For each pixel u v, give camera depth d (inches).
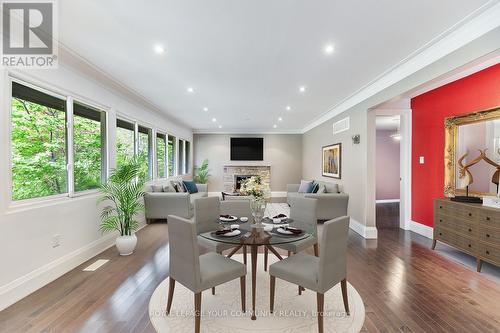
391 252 142.3
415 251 143.9
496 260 107.2
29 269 97.9
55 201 113.7
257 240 86.7
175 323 79.0
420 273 114.7
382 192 337.1
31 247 99.1
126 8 80.0
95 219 140.5
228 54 114.3
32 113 105.7
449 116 151.9
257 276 113.7
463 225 124.5
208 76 143.3
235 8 80.2
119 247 136.0
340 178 221.3
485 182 128.8
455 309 86.4
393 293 97.2
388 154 337.4
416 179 182.7
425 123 173.2
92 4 78.0
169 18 86.0
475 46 88.9
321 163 275.9
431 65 109.9
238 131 372.2
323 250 73.4
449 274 113.7
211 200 125.2
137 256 135.9
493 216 108.3
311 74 139.9
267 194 108.0
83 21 87.7
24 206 97.8
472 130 135.6
